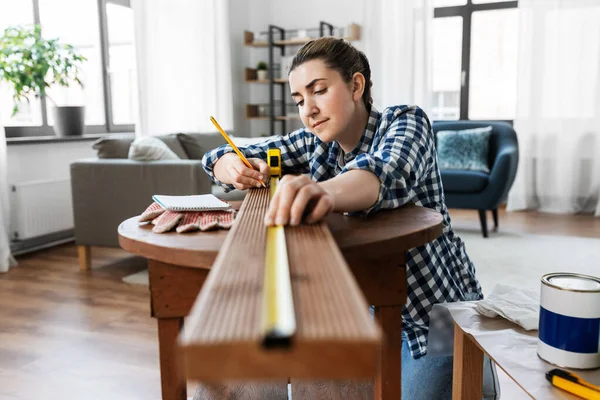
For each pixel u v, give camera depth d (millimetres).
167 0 4305
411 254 1030
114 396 1646
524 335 909
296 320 318
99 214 2988
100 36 4180
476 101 5160
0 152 3107
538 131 4664
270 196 832
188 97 4566
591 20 4418
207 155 1100
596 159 4527
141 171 2891
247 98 5758
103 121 4281
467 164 4012
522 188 4711
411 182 844
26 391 1677
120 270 3043
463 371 1016
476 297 1216
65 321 2266
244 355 295
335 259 449
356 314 324
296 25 5566
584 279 827
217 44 4918
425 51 4871
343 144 1046
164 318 693
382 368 708
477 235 3803
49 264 3182
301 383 1192
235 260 454
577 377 727
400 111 984
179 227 727
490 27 5000
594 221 4242
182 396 715
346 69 915
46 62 3363
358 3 5262
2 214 3053
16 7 3539
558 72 4527
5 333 2141
